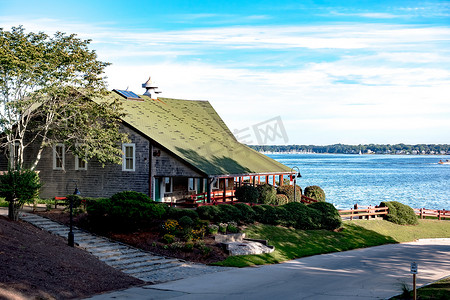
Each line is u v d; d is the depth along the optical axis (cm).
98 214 2744
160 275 2162
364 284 2006
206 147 3900
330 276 2183
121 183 3597
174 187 3809
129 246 2559
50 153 3828
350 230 3562
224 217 2998
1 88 3228
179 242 2616
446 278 2122
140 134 3519
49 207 3061
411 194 8394
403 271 2327
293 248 2892
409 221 4047
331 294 1814
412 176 14862
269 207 3300
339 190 9125
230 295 1794
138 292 1820
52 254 2038
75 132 3478
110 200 2781
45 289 1622
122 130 3612
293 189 4303
